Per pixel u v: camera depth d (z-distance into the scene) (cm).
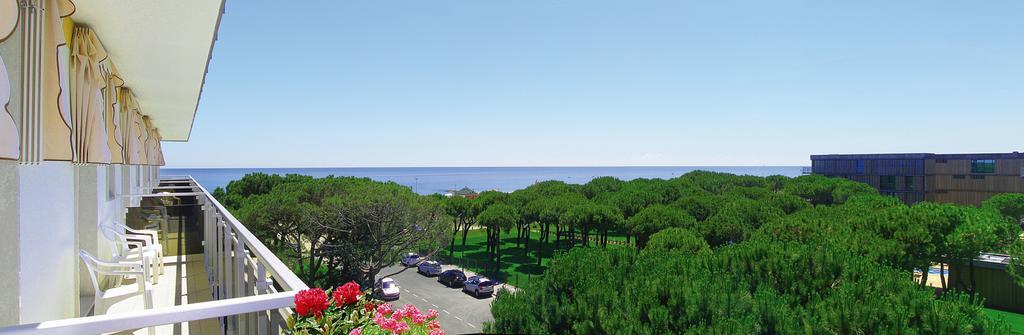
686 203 3303
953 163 5688
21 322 266
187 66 543
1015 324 2084
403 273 3331
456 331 2052
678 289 976
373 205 1958
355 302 183
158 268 529
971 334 850
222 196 2862
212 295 463
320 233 1977
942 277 2289
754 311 922
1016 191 5247
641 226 2853
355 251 1927
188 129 1278
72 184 396
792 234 1931
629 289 1027
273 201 1916
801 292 1062
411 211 2053
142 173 1171
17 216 250
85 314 430
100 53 403
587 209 3203
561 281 1166
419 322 182
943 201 5750
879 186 6106
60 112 275
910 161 5878
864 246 1766
